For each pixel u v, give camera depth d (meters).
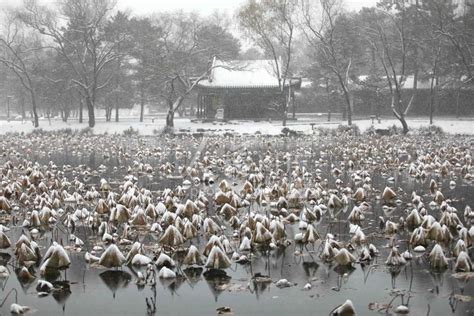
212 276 10.74
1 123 79.06
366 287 10.05
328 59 60.91
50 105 69.50
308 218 15.02
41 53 84.19
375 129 54.12
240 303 9.36
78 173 26.23
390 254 11.36
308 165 29.14
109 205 15.77
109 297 9.70
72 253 12.36
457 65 62.81
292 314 8.86
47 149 40.84
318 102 82.12
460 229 12.92
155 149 37.16
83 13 65.81
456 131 52.09
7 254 12.38
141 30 66.19
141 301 9.52
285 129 54.22
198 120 67.69
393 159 29.06
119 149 37.53
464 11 69.44
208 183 22.64
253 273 10.90
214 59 68.75
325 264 11.42
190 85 65.62
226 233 14.02
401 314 8.78
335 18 70.19
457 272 10.77
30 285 10.38
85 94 63.62
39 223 14.73
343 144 41.12
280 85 62.16
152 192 20.47
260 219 13.20
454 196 18.78
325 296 9.64
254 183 21.02
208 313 8.97
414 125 56.12
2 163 31.09
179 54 63.66
